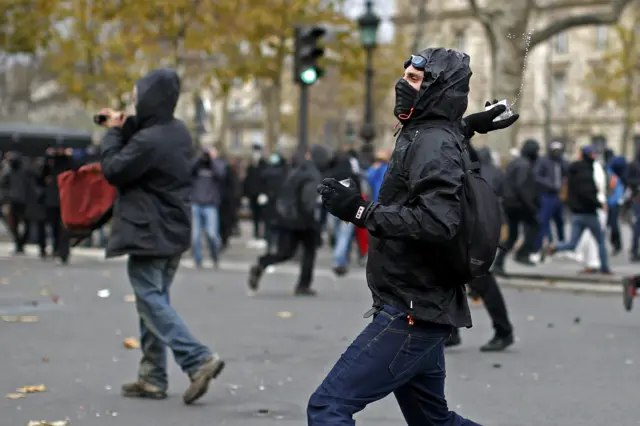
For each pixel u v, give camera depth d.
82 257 31.94
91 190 11.48
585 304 20.81
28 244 37.88
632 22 99.50
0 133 62.22
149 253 10.85
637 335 16.52
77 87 48.66
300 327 17.00
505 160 31.86
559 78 117.06
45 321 17.42
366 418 10.53
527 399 11.55
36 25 44.28
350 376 6.48
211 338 15.73
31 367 13.17
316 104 106.81
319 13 48.03
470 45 112.44
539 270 26.23
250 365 13.47
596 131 113.12
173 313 10.98
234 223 45.94
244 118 149.75
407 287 6.52
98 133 77.19
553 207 30.14
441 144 6.37
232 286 23.55
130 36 40.56
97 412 10.63
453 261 6.45
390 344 6.49
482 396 11.71
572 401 11.45
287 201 21.56
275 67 49.66
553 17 106.12
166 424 10.14
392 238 6.29
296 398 11.43
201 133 42.81
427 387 6.79
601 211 25.42
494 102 6.98
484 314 19.03
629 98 91.38
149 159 10.84
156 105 11.05
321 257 33.62
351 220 6.42
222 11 41.03
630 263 30.91
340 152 29.62
